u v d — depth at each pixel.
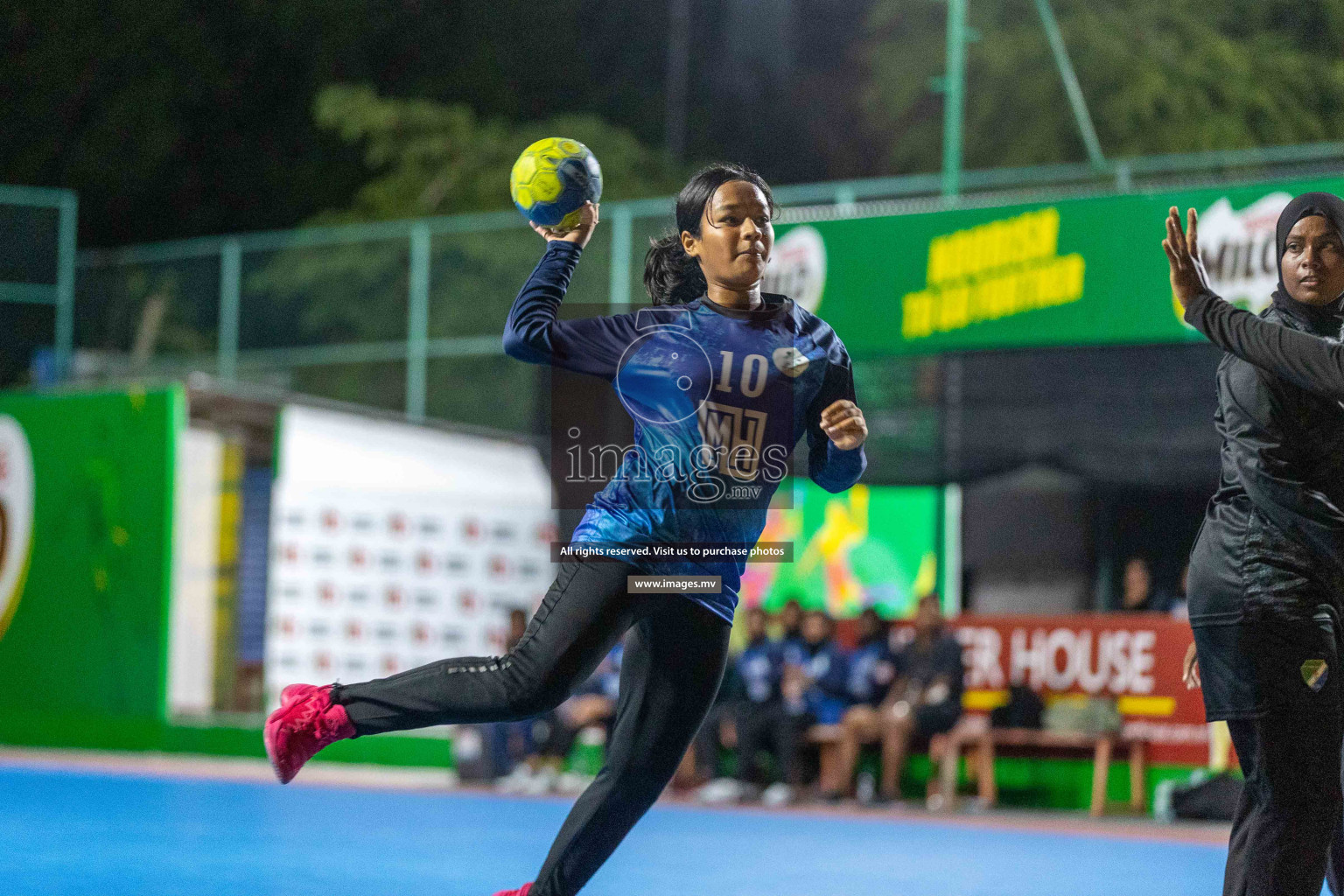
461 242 23.38
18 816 12.59
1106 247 14.74
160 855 10.27
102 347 25.41
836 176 41.34
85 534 20.72
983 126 34.66
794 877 9.54
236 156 38.78
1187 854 11.27
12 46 37.56
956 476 17.52
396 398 23.33
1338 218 5.43
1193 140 31.20
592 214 5.68
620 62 41.62
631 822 5.48
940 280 15.66
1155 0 32.53
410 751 19.11
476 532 19.53
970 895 8.81
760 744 15.71
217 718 19.78
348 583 19.06
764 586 20.48
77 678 20.67
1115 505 17.81
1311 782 5.25
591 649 5.23
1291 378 5.20
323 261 24.14
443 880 9.22
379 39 39.31
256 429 20.38
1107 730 14.63
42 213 25.44
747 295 5.51
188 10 38.00
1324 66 31.33
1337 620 5.35
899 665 15.52
